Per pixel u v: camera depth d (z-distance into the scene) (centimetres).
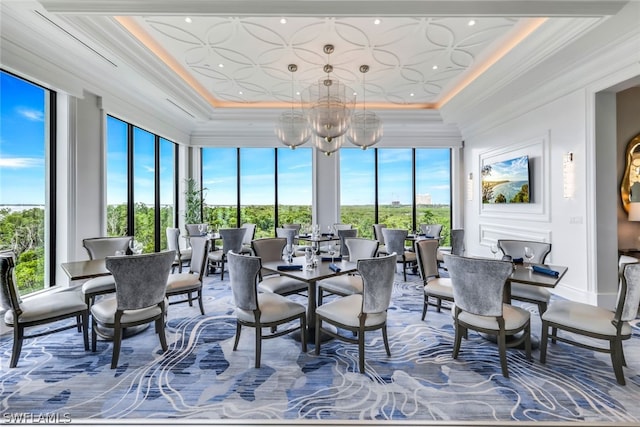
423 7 262
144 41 377
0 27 286
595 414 186
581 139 385
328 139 387
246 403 197
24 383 217
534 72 392
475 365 242
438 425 178
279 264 312
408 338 291
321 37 363
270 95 561
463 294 238
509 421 181
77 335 297
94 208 420
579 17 274
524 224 498
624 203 397
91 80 405
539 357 253
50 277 373
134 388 212
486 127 605
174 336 296
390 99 580
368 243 381
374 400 200
